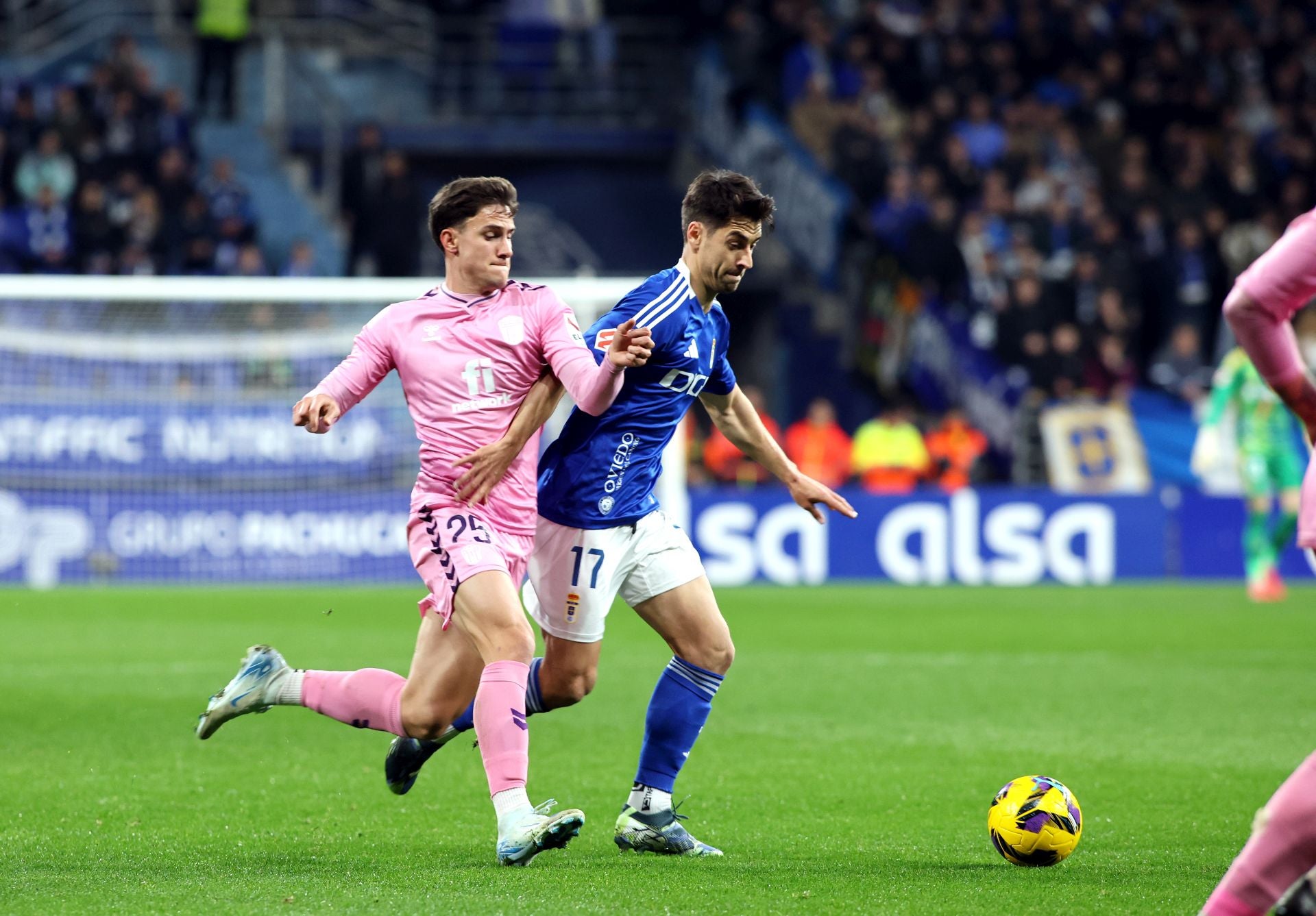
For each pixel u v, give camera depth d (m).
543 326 15.16
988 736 23.80
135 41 80.56
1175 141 74.25
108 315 54.25
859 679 31.19
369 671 15.62
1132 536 60.22
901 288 69.75
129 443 54.50
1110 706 27.20
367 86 83.25
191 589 53.88
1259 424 50.41
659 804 15.47
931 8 81.12
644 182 82.56
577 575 15.70
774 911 12.45
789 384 76.19
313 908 12.40
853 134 72.25
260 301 53.91
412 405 15.20
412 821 17.09
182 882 13.55
